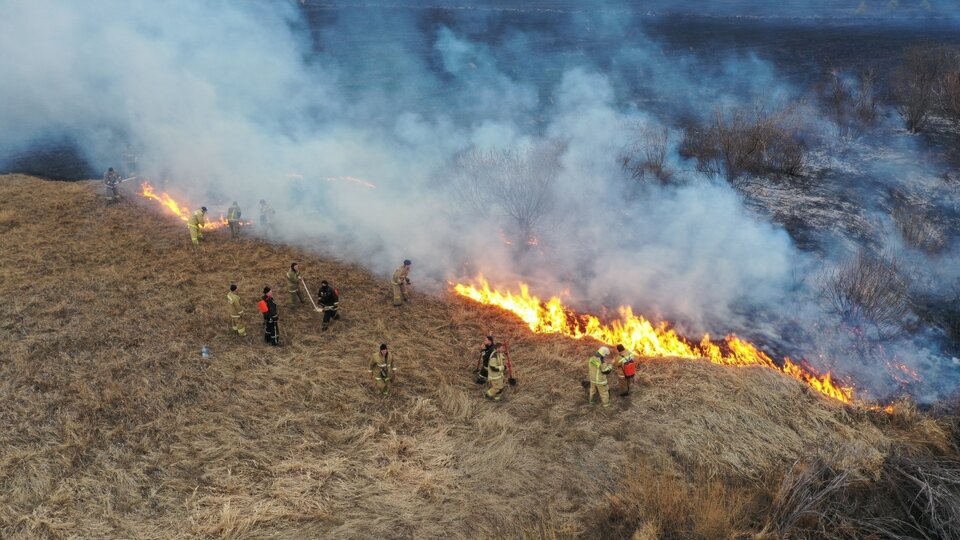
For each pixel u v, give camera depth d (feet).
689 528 32.07
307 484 33.76
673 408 39.83
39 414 36.96
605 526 32.53
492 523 32.37
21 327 44.47
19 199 64.95
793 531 31.99
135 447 35.29
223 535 30.60
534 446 37.19
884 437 38.06
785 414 39.70
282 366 42.73
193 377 40.88
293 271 47.80
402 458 36.04
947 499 33.14
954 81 86.33
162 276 52.29
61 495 31.99
